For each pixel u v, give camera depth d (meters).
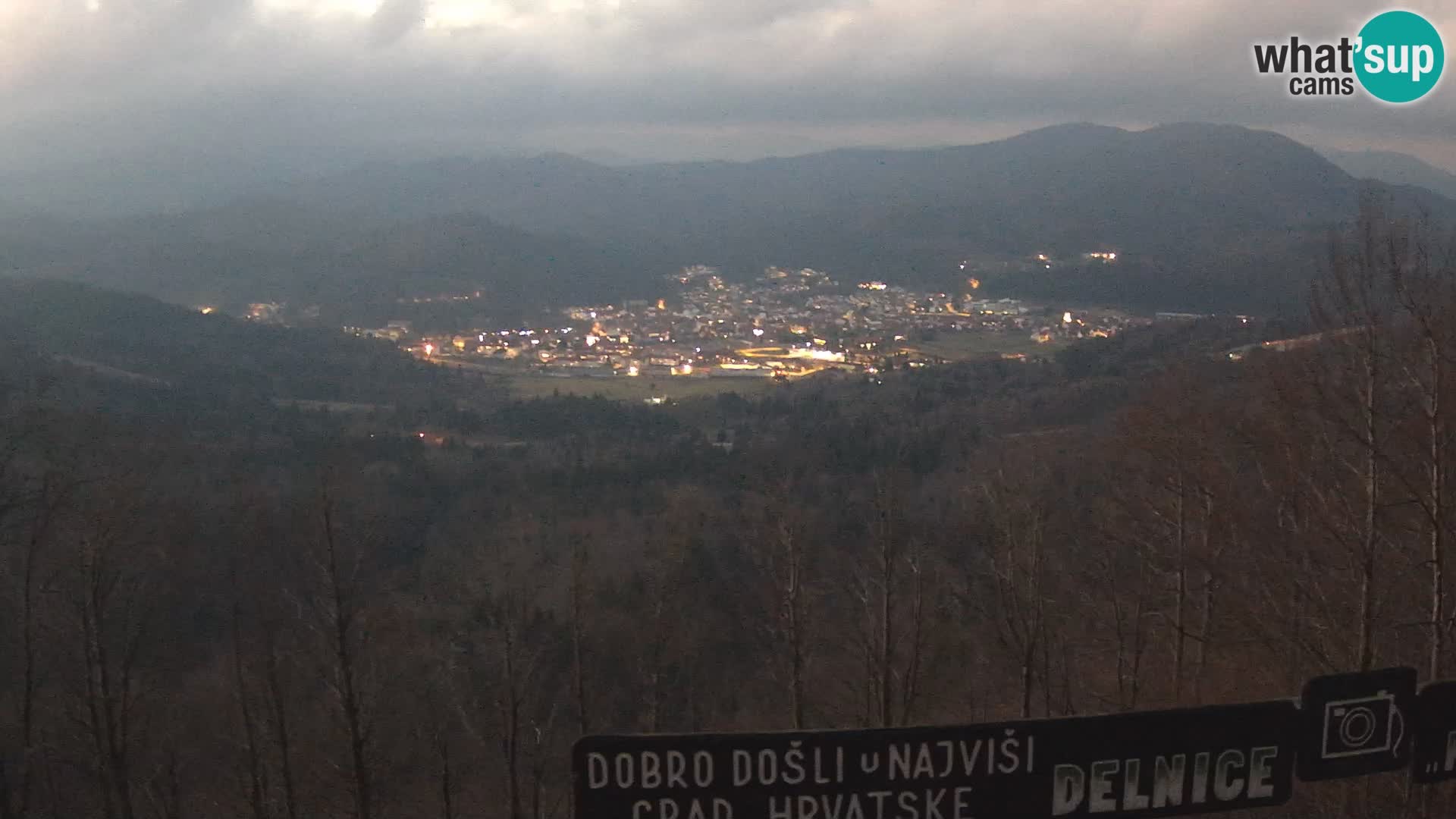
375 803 17.89
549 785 19.30
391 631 20.66
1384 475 12.82
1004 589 19.41
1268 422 17.22
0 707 19.14
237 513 24.19
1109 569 20.55
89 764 18.53
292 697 19.72
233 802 19.47
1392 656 14.23
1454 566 12.29
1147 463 23.09
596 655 21.00
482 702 19.62
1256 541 17.30
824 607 21.56
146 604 19.75
